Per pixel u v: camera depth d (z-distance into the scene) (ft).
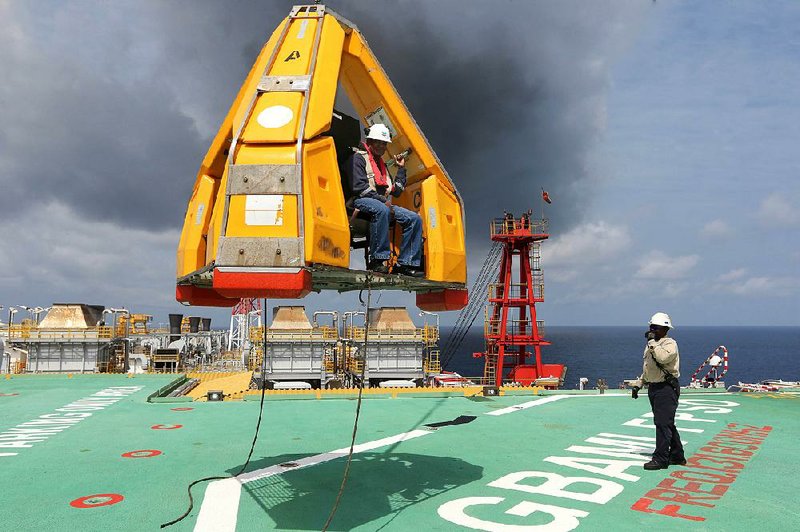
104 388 68.23
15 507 21.70
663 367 28.40
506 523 19.88
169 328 210.38
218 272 16.31
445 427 40.42
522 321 178.09
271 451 32.19
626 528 19.52
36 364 142.20
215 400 55.42
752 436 37.09
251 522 19.83
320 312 170.09
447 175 23.03
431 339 164.25
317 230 16.62
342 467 28.27
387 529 19.16
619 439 36.04
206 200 20.93
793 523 20.20
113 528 19.26
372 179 20.29
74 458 30.35
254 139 17.02
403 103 21.94
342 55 20.33
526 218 178.60
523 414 46.57
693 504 22.39
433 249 21.68
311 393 57.21
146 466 28.48
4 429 39.78
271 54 18.43
